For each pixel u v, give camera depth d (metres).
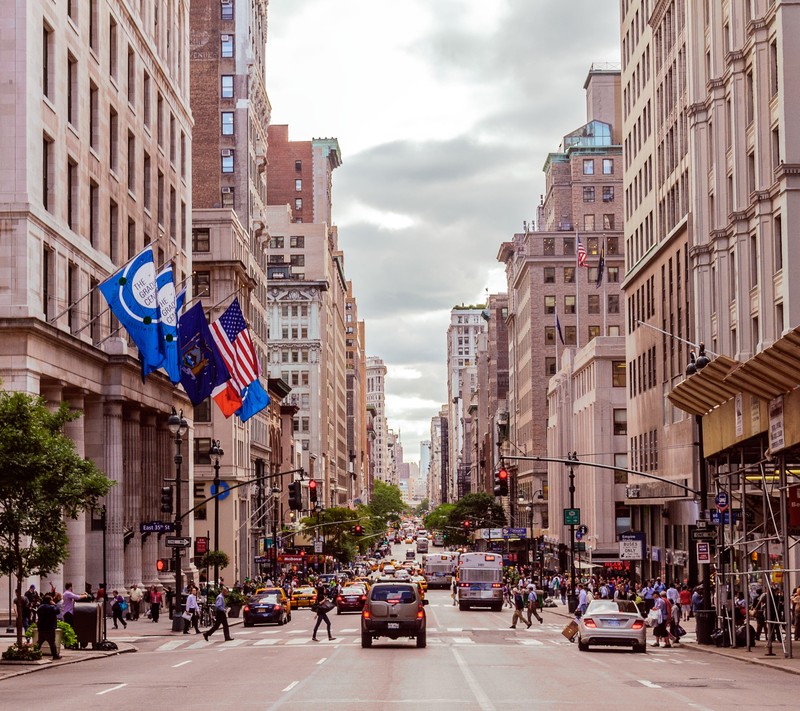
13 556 38.06
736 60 67.44
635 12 104.94
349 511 182.25
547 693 27.03
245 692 27.58
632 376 104.56
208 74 135.00
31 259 55.19
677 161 86.19
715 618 48.47
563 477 141.75
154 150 82.31
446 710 23.14
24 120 55.09
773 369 35.12
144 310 54.03
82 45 64.88
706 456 48.22
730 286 70.31
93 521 68.50
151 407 77.12
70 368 61.16
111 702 25.61
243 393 70.00
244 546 121.62
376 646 46.91
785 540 38.41
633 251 106.50
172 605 70.00
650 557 96.00
